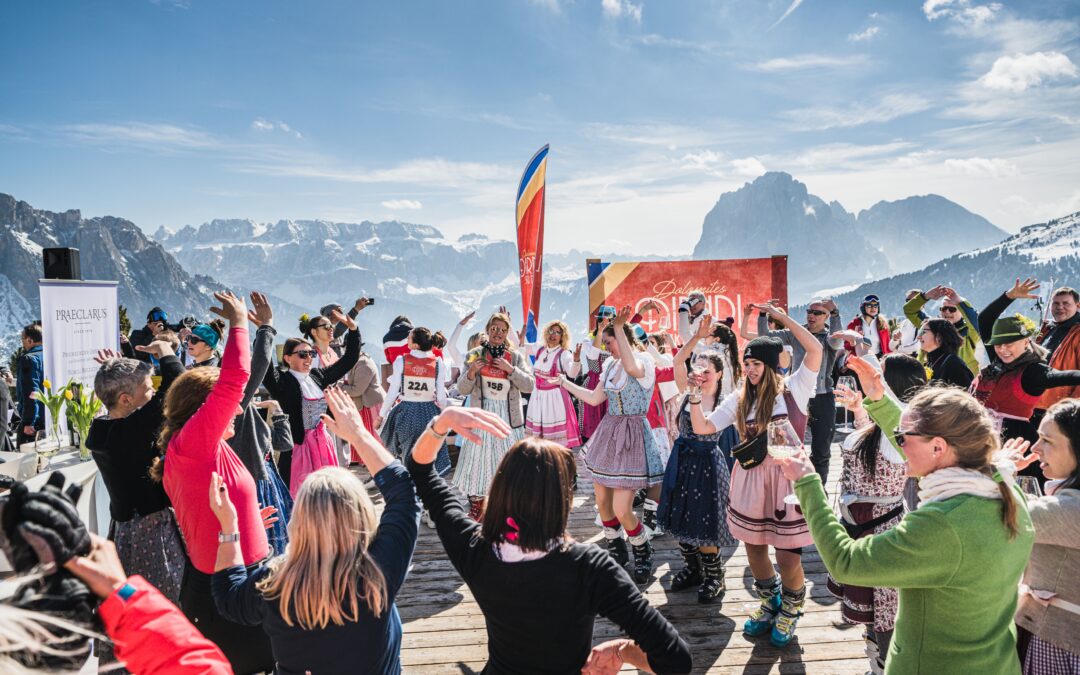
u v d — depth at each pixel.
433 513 2.27
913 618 2.11
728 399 4.23
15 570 1.39
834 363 7.02
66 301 6.25
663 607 4.61
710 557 4.64
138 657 1.44
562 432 7.21
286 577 1.99
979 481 2.00
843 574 2.11
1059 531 2.27
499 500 2.05
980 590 1.98
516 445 2.09
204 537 2.80
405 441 6.06
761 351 3.86
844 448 3.58
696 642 4.13
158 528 3.16
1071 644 2.30
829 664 3.87
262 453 3.97
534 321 10.62
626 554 5.25
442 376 6.24
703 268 11.25
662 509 4.72
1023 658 2.44
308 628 1.99
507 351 5.83
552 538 2.02
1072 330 5.83
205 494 2.78
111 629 1.44
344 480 2.05
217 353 6.27
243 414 3.80
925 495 2.09
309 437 5.12
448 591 4.98
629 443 4.99
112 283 6.81
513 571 2.02
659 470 5.02
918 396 2.16
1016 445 2.62
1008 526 1.98
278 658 2.06
